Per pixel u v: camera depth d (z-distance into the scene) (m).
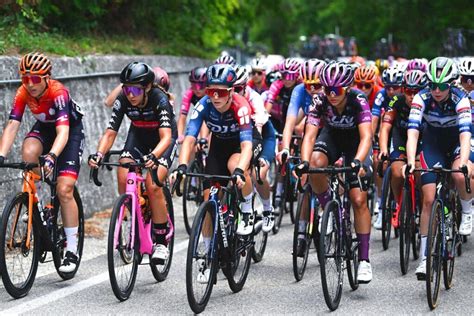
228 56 15.96
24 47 16.11
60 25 21.44
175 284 11.10
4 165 10.06
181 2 26.52
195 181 15.34
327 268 9.76
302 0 92.62
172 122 11.23
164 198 10.97
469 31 48.00
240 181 9.72
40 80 10.27
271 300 10.30
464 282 11.34
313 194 11.23
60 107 10.55
